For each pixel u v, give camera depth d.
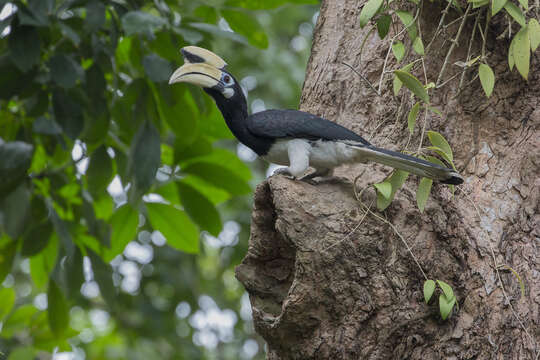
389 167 7.51
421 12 7.89
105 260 9.77
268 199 7.26
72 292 9.15
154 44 8.94
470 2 7.34
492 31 7.66
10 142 8.69
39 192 9.38
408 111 7.69
